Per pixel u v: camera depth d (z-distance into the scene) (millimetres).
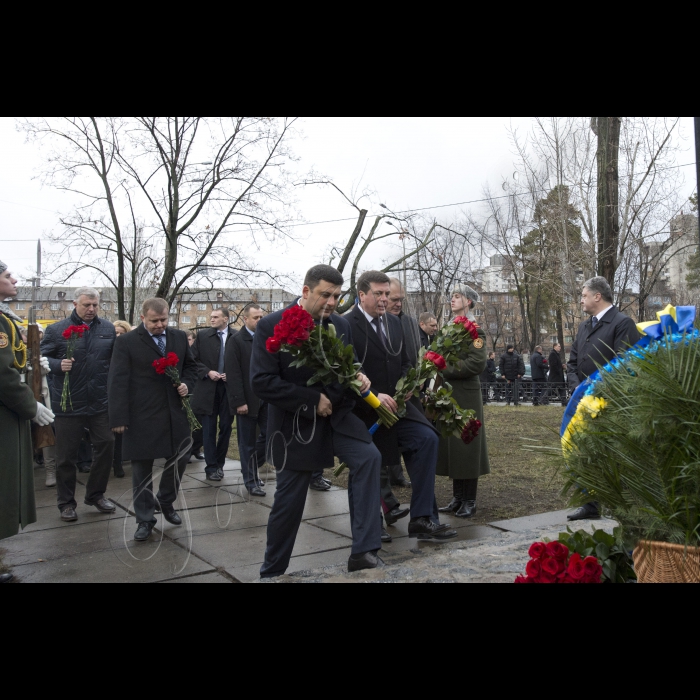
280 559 3578
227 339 7051
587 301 5270
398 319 4625
